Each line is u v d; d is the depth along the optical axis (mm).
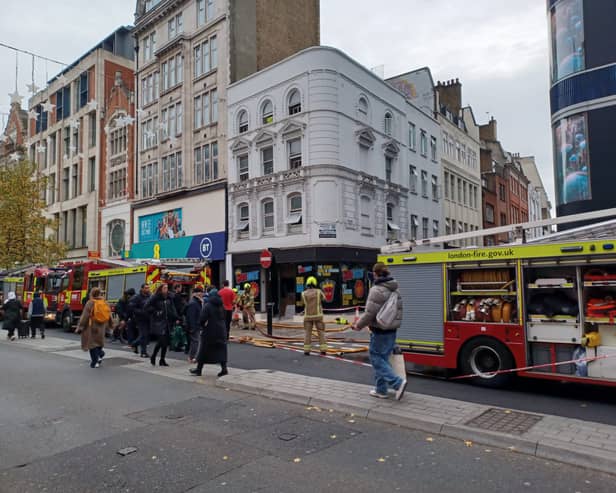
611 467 4711
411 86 35469
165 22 32188
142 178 33875
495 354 8367
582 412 6797
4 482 4645
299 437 5785
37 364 11250
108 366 10875
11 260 30172
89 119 39906
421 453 5227
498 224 46969
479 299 8758
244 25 28109
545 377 7836
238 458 5137
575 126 16375
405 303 9484
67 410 7168
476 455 5168
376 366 7102
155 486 4484
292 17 31000
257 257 24656
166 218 31156
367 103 25547
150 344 15266
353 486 4406
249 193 25562
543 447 5137
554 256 7777
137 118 34344
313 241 22391
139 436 5934
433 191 32906
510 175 52719
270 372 9383
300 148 23641
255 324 18844
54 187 39594
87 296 17969
